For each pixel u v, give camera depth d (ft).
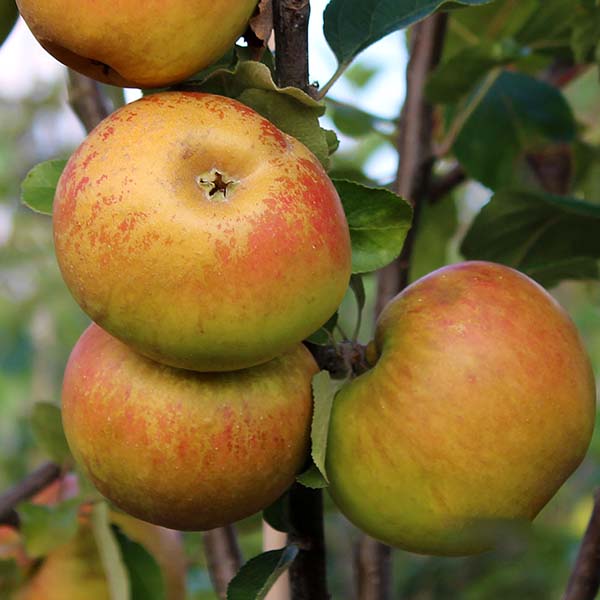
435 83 2.18
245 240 1.44
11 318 5.63
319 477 1.60
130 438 1.55
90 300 1.47
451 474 1.58
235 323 1.45
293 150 1.50
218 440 1.55
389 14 1.73
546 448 1.59
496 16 2.38
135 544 2.02
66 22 1.48
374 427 1.61
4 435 5.33
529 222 2.05
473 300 1.62
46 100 6.37
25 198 1.69
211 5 1.49
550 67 2.46
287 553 1.66
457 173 2.38
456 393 1.58
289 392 1.59
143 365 1.56
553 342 1.61
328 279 1.48
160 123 1.47
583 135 2.48
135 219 1.43
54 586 2.01
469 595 3.53
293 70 1.59
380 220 1.63
